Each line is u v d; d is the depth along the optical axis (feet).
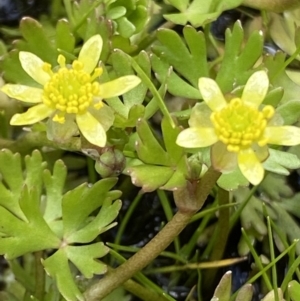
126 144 0.33
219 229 0.37
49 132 0.28
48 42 0.35
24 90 0.28
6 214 0.31
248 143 0.26
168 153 0.29
